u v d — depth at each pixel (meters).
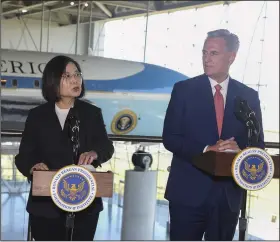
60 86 2.89
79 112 2.89
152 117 6.34
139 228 3.93
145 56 5.30
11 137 4.64
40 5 6.05
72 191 2.44
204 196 3.33
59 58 2.94
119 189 4.32
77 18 5.95
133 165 4.15
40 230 2.89
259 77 5.00
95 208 2.84
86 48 6.11
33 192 2.44
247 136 3.30
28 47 6.17
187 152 3.28
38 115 2.87
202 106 3.37
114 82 6.23
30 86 5.80
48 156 2.81
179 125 3.38
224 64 3.48
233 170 2.76
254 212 5.14
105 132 2.94
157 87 6.27
